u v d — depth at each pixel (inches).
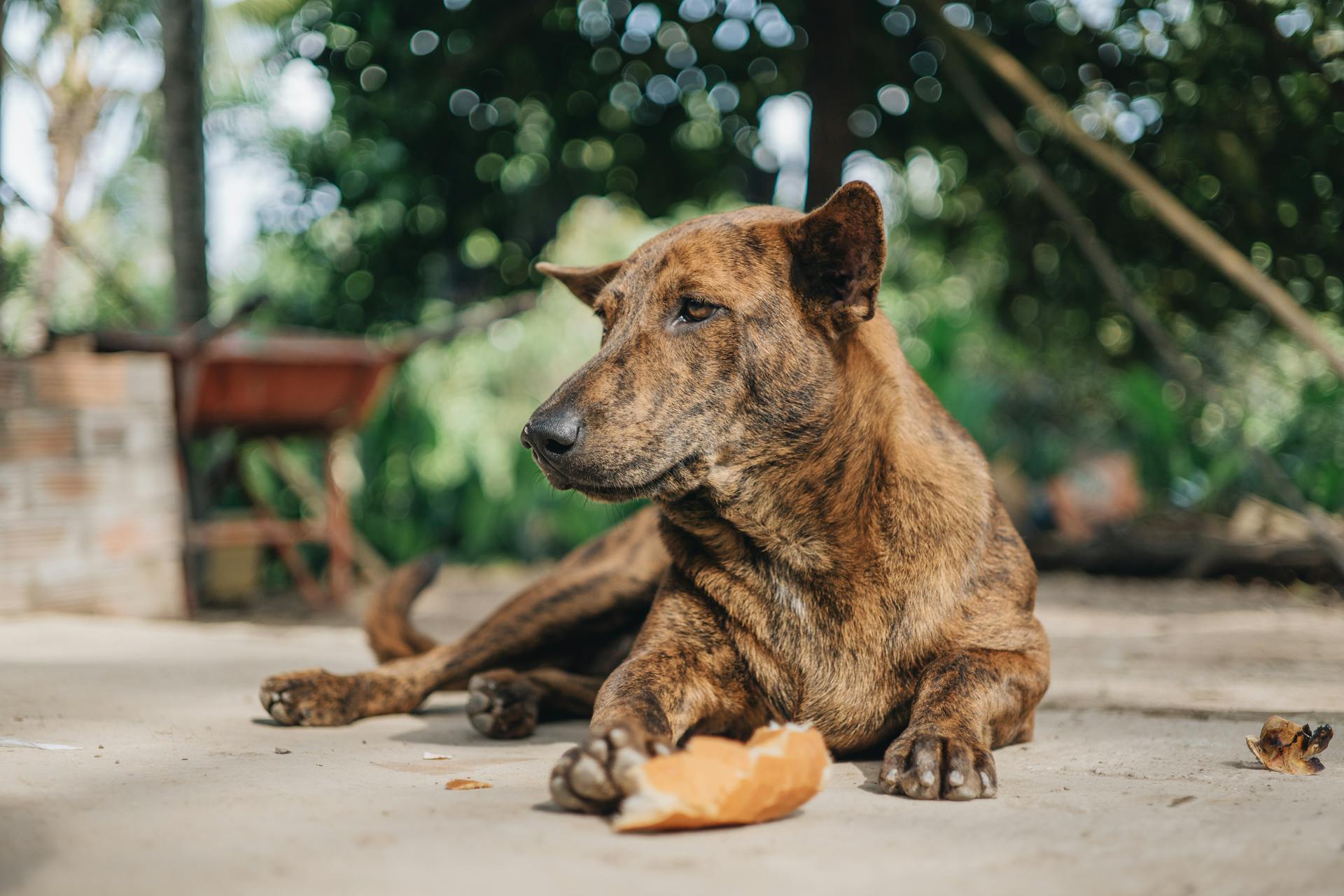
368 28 104.3
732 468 39.6
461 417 184.2
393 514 160.9
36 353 88.9
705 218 42.5
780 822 30.2
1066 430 176.6
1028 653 41.1
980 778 33.3
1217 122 93.6
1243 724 47.0
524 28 109.3
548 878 25.3
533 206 124.3
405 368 158.6
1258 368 155.3
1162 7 95.5
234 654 66.1
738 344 39.4
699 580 41.4
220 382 96.5
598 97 115.4
